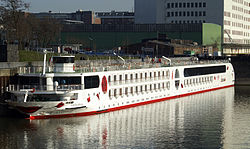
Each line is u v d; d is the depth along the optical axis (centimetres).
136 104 9606
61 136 6875
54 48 15475
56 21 18925
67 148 6347
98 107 8344
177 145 6619
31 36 17025
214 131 7494
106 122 7812
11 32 13650
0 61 9281
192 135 7194
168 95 10888
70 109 7762
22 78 8050
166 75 10775
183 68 11575
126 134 7119
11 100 7838
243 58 16325
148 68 10044
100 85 8369
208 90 13050
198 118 8512
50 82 7831
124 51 18525
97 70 8544
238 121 8300
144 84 9856
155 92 10306
